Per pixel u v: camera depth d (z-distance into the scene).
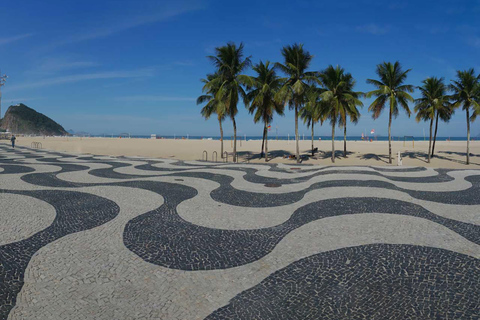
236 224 8.52
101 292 4.88
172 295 4.84
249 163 24.80
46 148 45.84
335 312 4.38
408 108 27.16
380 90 25.92
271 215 9.40
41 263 5.88
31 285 5.05
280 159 31.69
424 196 11.88
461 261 6.03
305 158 32.88
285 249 6.72
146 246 6.84
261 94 25.86
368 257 6.25
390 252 6.50
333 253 6.48
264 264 5.98
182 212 9.71
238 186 14.17
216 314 4.34
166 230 7.96
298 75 24.69
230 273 5.60
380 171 19.05
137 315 4.29
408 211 9.71
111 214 9.38
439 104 28.20
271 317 4.27
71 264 5.86
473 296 4.75
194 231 7.91
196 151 41.19
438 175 17.39
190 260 6.14
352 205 10.52
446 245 6.87
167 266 5.86
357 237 7.42
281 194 12.43
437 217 9.05
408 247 6.76
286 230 8.00
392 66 26.36
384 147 51.75
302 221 8.77
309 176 17.17
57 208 10.02
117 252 6.48
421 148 48.66
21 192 12.48
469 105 26.14
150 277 5.41
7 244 6.84
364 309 4.45
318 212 9.70
